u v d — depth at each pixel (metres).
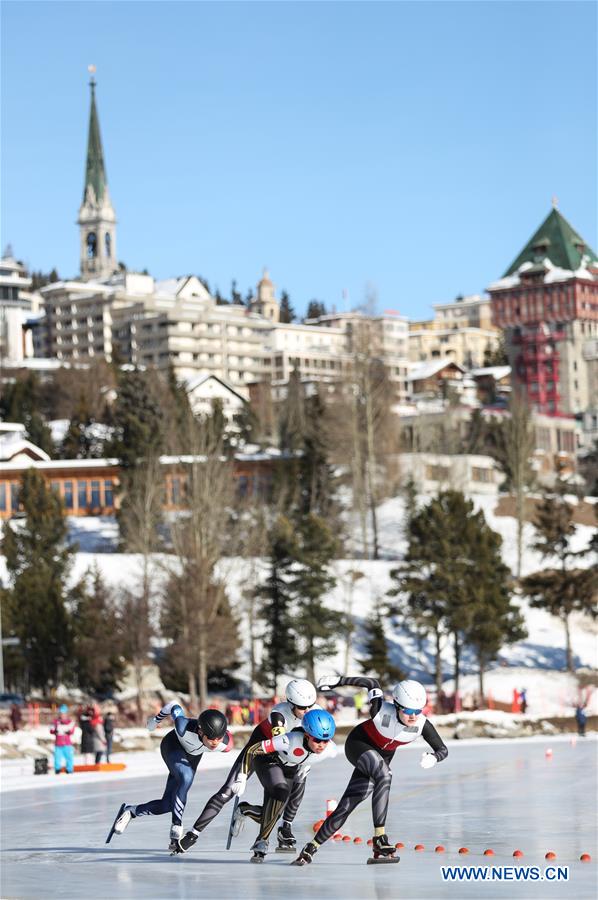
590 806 57.91
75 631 190.38
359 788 36.50
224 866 36.72
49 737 123.00
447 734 151.38
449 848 40.94
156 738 132.12
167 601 192.25
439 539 198.50
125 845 43.22
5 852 41.94
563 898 29.72
